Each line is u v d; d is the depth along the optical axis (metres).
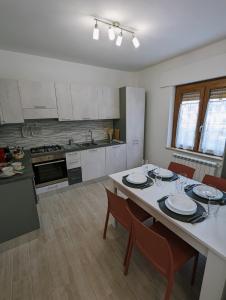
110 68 3.64
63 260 1.65
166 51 2.68
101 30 1.97
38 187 2.78
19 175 1.81
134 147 3.84
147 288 1.38
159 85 3.39
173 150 3.32
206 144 2.79
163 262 1.09
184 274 1.48
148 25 1.89
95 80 3.51
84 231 2.05
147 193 1.55
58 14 1.65
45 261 1.64
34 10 1.58
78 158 3.10
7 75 2.66
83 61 3.16
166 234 1.43
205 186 1.63
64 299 1.30
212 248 0.91
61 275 1.49
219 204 1.35
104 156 3.44
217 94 2.54
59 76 3.10
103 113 3.43
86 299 1.30
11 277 1.48
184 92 3.02
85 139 3.68
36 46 2.44
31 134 3.04
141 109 3.69
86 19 1.74
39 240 1.90
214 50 2.39
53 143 3.30
